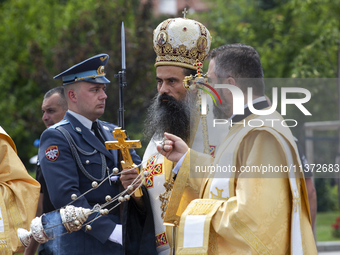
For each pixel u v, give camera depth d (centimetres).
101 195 1245
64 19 4859
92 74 1305
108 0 3788
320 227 3925
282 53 3969
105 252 1190
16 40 5447
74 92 1310
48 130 1261
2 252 1150
